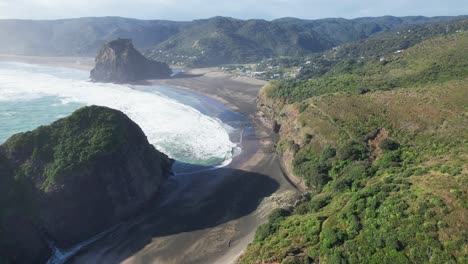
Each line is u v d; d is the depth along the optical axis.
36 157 63.03
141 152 73.69
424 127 68.69
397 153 64.25
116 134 69.25
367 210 44.72
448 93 75.69
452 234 37.09
